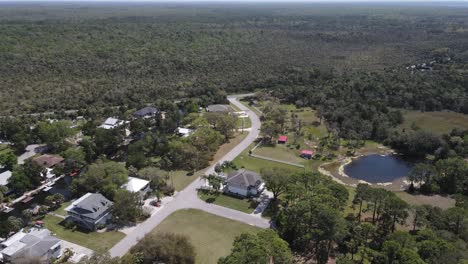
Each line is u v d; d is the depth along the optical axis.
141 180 85.81
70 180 92.06
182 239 61.25
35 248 60.91
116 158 105.75
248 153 110.38
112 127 119.94
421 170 89.12
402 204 66.44
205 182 91.31
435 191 88.81
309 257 63.25
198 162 99.75
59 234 69.69
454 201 85.00
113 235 69.75
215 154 109.38
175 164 101.50
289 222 66.25
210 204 81.00
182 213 77.38
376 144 121.25
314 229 60.97
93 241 67.75
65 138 114.00
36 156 106.62
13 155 97.50
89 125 120.69
